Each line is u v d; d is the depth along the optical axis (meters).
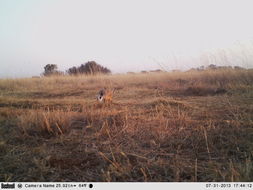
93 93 5.73
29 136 2.26
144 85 7.11
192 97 4.54
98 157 1.82
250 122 2.45
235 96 4.26
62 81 8.95
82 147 2.01
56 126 2.42
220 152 1.84
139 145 2.04
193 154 1.83
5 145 2.04
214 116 2.85
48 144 2.09
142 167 1.62
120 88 6.66
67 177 1.53
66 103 4.12
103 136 2.28
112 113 3.14
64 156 1.83
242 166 1.57
